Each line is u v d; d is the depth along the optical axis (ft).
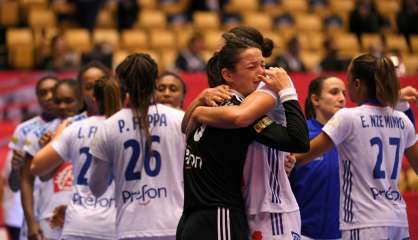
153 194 27.81
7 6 93.09
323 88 31.48
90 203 31.01
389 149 26.25
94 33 90.84
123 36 91.71
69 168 36.09
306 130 22.97
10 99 65.62
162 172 27.96
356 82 26.76
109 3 97.09
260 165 23.40
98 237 30.76
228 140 23.24
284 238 23.29
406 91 28.37
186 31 94.02
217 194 23.21
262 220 23.29
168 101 33.63
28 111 65.82
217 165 23.30
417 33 95.61
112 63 76.02
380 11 106.01
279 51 82.07
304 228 30.53
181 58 77.20
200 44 77.77
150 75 28.02
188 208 23.80
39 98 38.73
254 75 23.58
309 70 81.15
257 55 23.66
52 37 78.79
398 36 95.30
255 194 23.32
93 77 33.99
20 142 38.55
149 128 28.04
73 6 93.71
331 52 80.69
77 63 75.46
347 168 26.12
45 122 38.55
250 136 23.16
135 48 91.50
